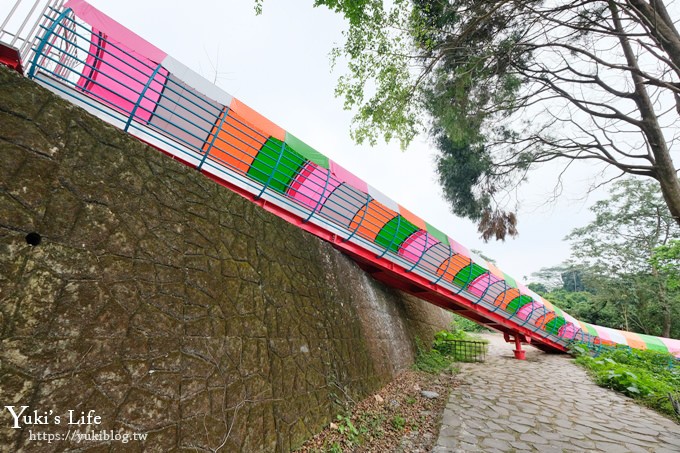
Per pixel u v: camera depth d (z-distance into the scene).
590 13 6.61
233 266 4.03
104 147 2.97
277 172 7.04
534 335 13.84
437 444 4.71
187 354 3.08
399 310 11.22
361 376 6.31
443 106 7.27
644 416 6.26
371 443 4.71
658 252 16.25
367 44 6.94
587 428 5.50
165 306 3.03
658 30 5.80
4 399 1.91
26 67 3.24
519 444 4.76
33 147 2.45
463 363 11.89
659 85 5.84
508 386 8.34
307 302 5.41
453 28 6.68
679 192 6.47
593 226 27.30
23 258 2.21
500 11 6.43
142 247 3.01
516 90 7.39
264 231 4.96
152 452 2.53
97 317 2.50
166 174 3.54
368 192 7.32
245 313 3.95
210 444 2.97
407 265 8.92
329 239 7.29
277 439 3.76
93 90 5.12
